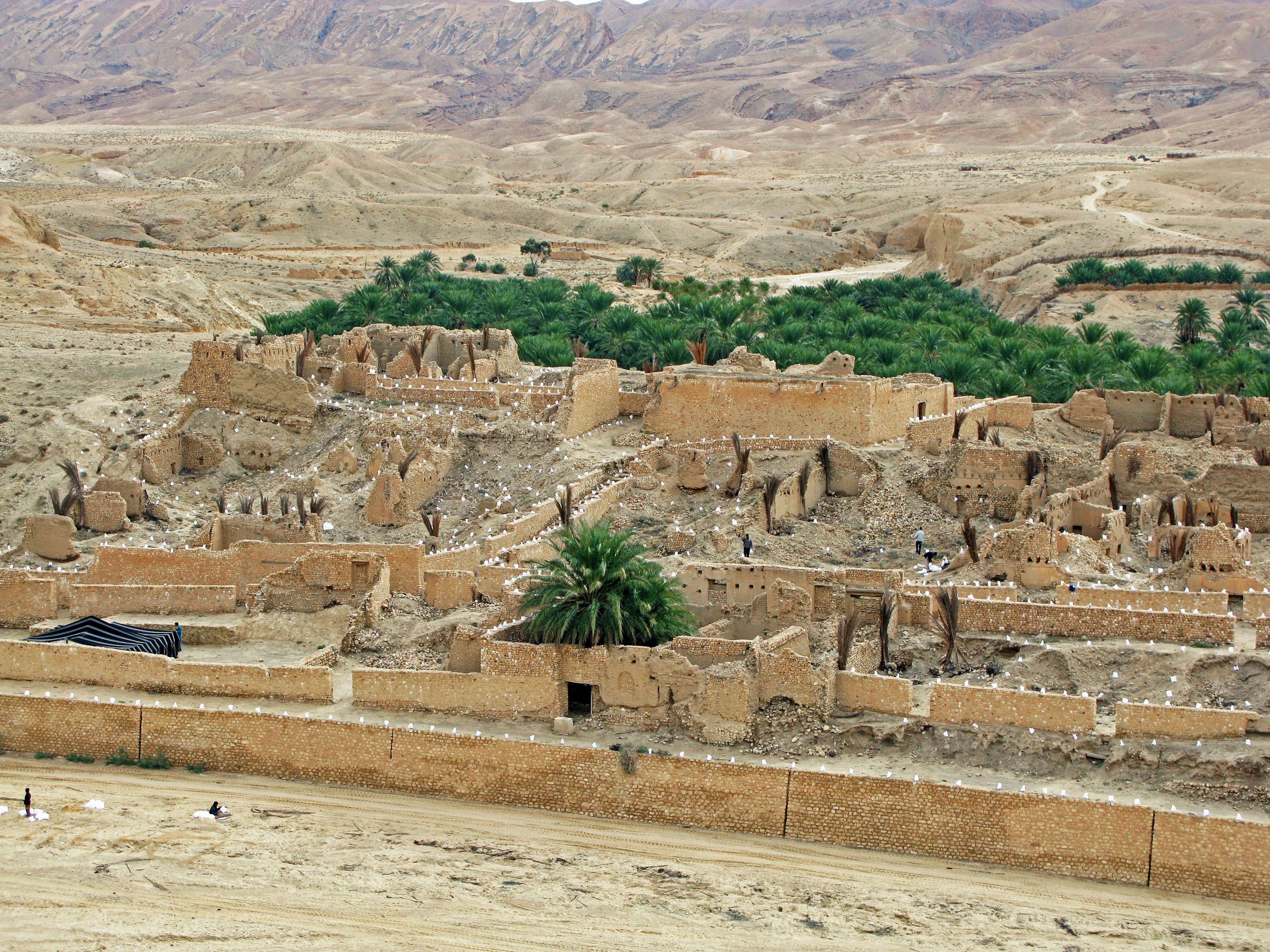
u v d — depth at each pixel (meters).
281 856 63.00
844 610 75.12
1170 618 69.56
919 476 95.75
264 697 74.19
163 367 135.75
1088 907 57.41
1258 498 88.12
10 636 84.00
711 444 103.00
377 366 125.25
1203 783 60.28
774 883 60.12
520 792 67.50
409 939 57.16
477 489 104.12
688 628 73.19
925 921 57.06
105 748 73.19
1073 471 92.31
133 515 106.06
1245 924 55.97
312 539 94.88
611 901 59.28
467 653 73.75
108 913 59.00
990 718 64.81
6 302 173.12
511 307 172.62
